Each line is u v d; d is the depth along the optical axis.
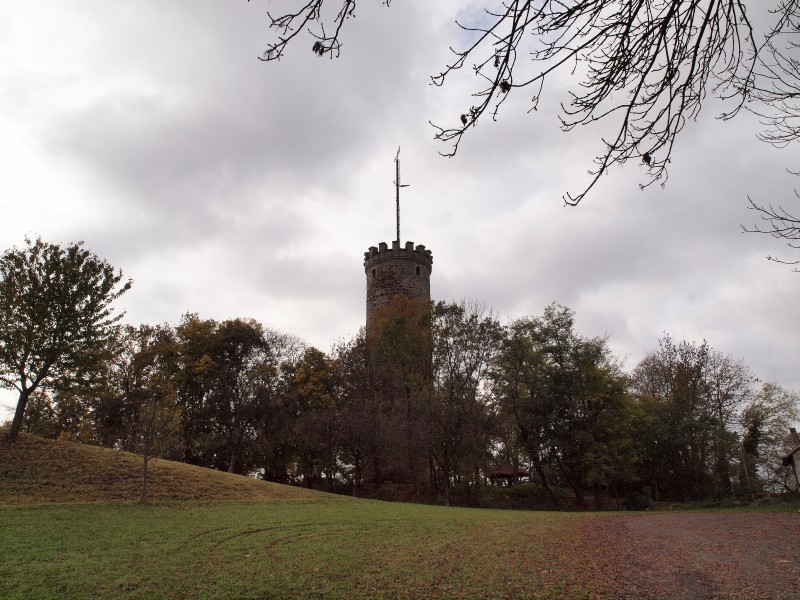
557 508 45.47
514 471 61.22
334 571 14.54
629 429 47.50
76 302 29.69
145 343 53.88
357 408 48.31
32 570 13.89
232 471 48.97
